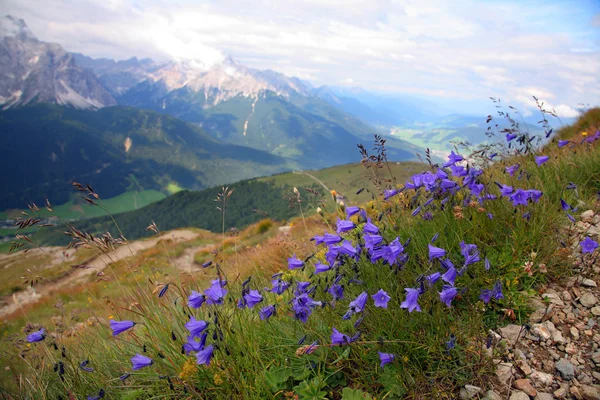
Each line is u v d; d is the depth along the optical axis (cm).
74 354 64
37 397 53
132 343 58
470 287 53
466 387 44
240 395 45
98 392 52
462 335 48
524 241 58
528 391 43
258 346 49
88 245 54
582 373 44
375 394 45
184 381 46
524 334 50
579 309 52
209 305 49
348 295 54
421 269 52
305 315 46
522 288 56
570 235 65
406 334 47
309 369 48
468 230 60
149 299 60
